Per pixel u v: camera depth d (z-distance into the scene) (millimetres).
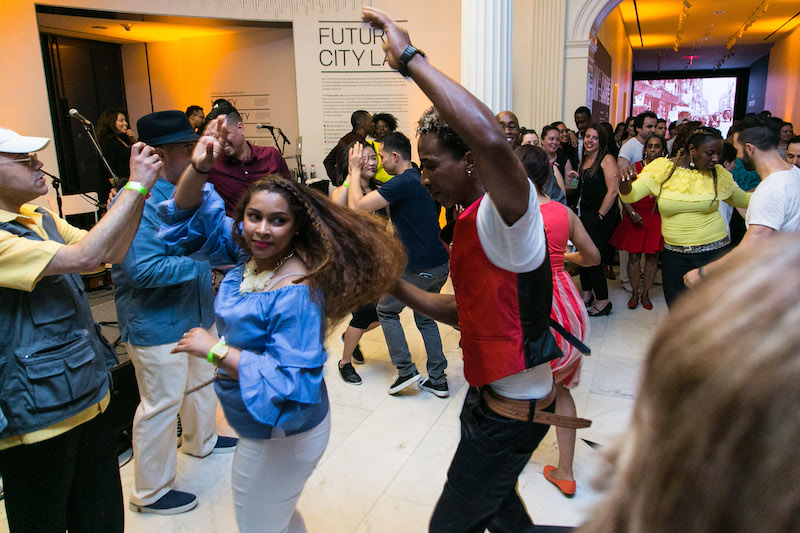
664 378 377
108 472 1901
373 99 7379
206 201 2016
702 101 25922
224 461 2855
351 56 7285
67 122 7840
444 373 3543
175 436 2520
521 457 1532
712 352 345
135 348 2367
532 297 1397
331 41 7258
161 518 2436
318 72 7324
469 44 4680
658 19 13859
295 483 1577
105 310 4770
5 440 1612
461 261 1438
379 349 4332
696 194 3342
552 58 7238
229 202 3537
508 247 1323
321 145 7477
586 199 4855
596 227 4820
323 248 1502
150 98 8695
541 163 2457
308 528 2332
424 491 2580
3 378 1588
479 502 1552
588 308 5133
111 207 1650
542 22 7188
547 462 2793
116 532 1945
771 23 13898
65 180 7820
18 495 1693
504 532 1714
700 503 359
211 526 2381
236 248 2045
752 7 12242
